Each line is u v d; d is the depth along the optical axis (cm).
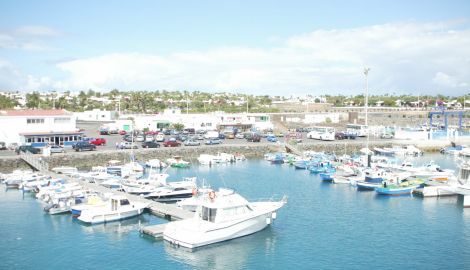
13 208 5869
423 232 5034
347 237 4862
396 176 7319
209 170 9200
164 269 4034
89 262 4156
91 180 7369
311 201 6456
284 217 5606
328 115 18588
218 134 13075
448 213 5825
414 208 6075
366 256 4328
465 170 6888
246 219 4756
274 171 9100
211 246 4531
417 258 4278
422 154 12450
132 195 6256
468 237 4862
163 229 4797
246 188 7331
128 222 5322
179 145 11275
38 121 10238
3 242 4631
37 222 5284
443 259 4253
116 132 13612
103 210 5294
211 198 4809
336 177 7806
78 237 4791
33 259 4212
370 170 7812
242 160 10694
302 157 10219
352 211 5909
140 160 9881
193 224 4625
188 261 4200
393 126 16612
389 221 5453
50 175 7438
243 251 4450
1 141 9894
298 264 4147
